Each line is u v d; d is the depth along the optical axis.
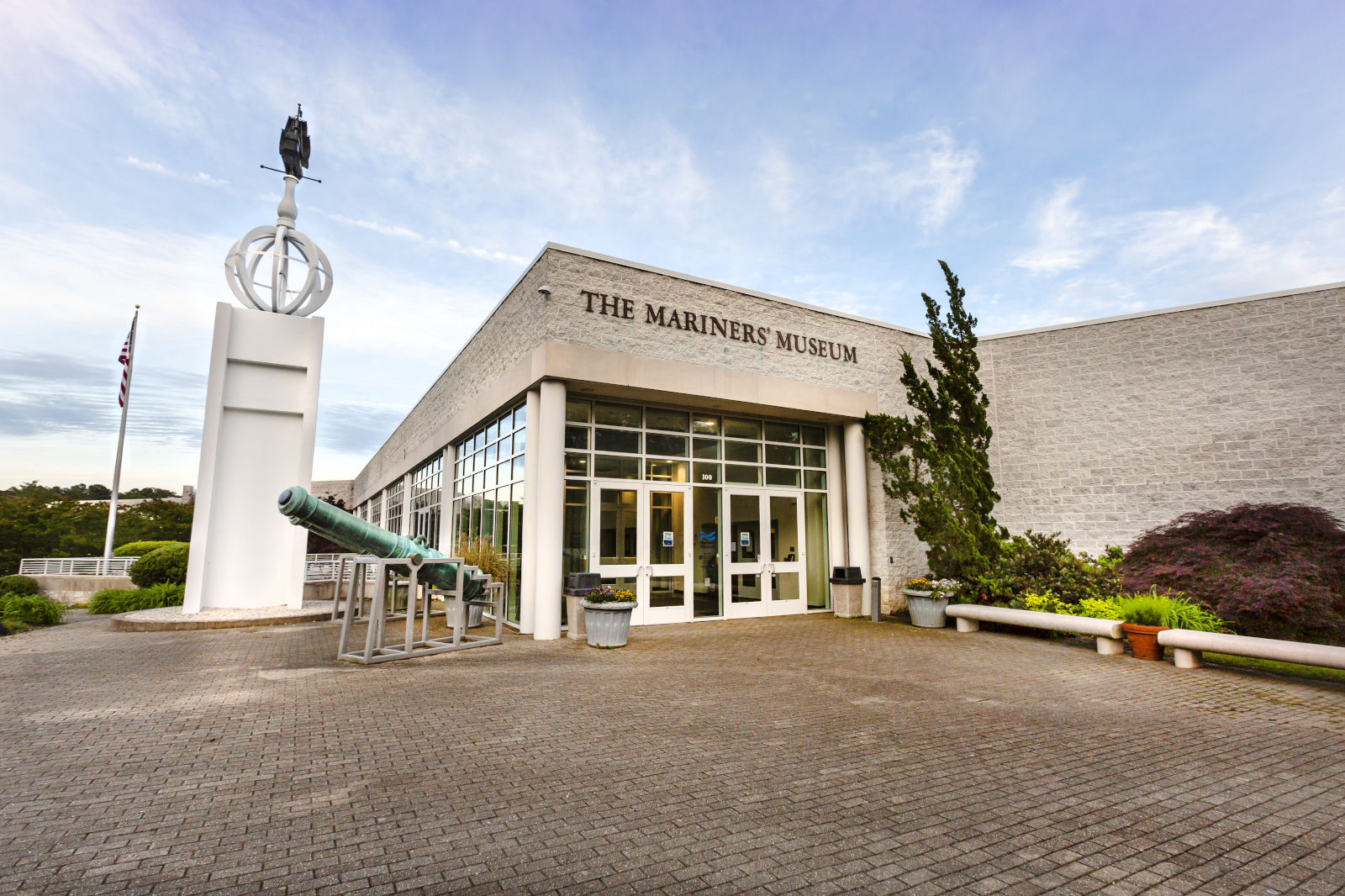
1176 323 14.40
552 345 11.01
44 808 3.84
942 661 8.93
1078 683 7.67
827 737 5.39
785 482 14.48
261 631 11.54
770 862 3.26
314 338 14.53
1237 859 3.36
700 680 7.61
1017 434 15.86
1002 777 4.49
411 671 8.05
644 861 3.26
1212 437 13.83
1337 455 12.71
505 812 3.84
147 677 7.57
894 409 15.39
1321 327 13.09
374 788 4.19
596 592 10.12
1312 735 5.65
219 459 13.76
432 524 20.44
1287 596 9.06
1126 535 14.45
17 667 8.20
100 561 21.38
